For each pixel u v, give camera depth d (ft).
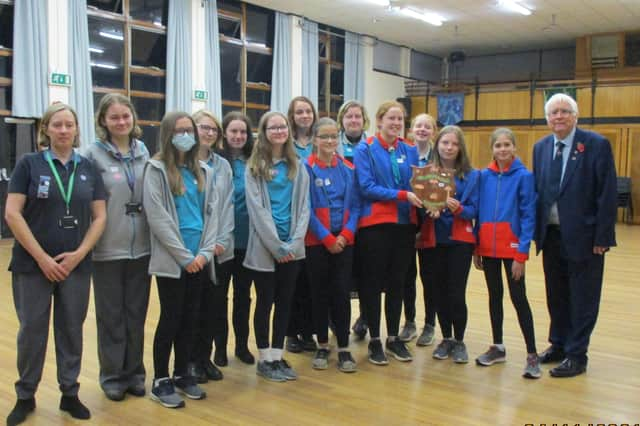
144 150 8.84
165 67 31.19
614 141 39.52
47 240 7.70
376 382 9.64
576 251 9.84
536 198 10.29
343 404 8.73
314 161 10.18
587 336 10.05
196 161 8.82
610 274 19.95
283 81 36.88
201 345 9.58
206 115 9.44
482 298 16.02
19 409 8.02
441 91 46.44
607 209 9.64
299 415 8.33
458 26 40.27
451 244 10.59
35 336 7.84
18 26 24.63
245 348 10.57
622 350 11.52
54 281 7.86
